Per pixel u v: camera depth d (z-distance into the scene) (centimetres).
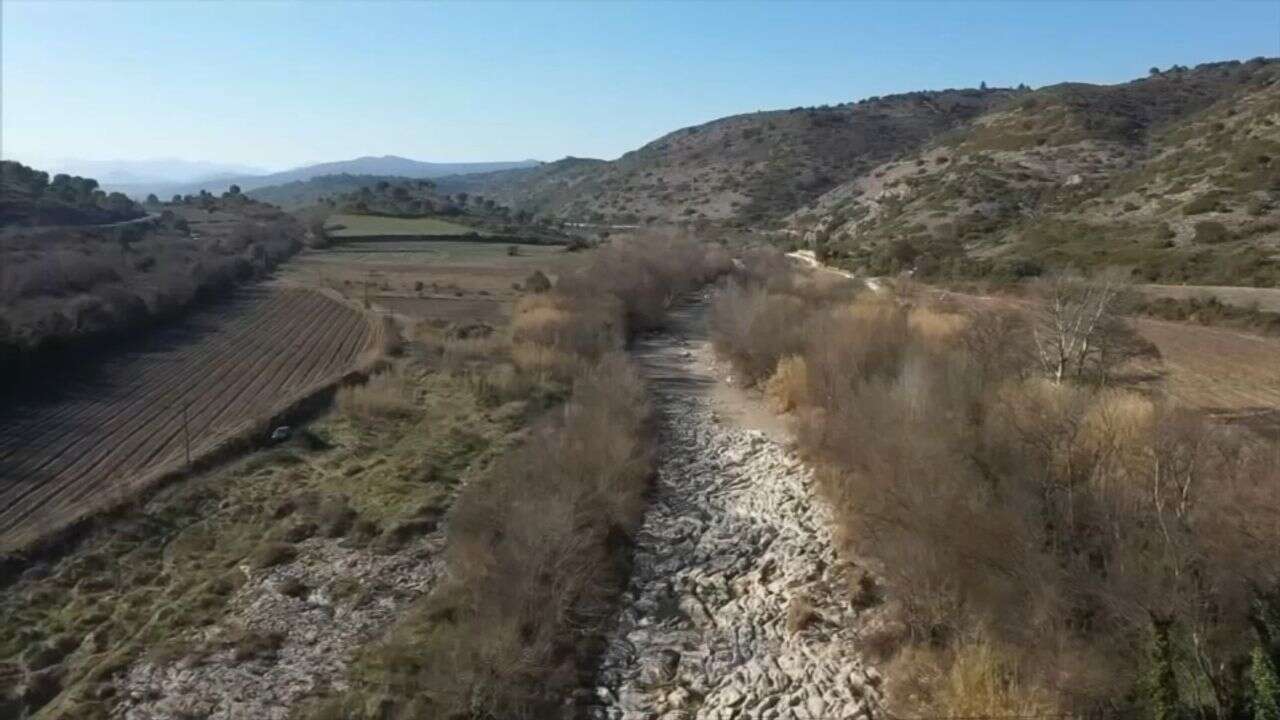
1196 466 2023
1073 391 2634
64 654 2167
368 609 2344
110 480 3084
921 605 2148
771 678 2142
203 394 4156
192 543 2714
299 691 2003
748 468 3472
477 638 2091
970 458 2422
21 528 2692
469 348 4788
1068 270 4506
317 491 3094
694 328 6066
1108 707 1694
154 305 5597
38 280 5338
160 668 2091
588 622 2344
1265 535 1773
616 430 3388
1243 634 1633
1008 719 1691
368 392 4094
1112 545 1989
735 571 2675
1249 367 3200
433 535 2752
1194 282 4778
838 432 3219
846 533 2695
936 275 6106
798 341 4450
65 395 4059
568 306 5422
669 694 2105
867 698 2017
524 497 2755
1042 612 1897
